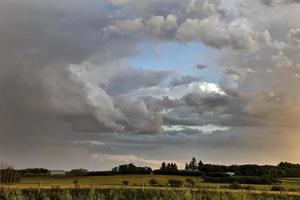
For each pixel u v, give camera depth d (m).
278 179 130.12
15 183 72.88
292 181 129.62
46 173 126.06
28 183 79.69
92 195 38.62
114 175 130.75
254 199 47.72
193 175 135.75
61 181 101.38
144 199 43.22
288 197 57.09
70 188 45.12
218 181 119.94
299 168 151.50
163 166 140.12
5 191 40.16
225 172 140.62
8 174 74.94
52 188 45.91
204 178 125.75
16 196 38.75
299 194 63.34
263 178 124.25
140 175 130.75
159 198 42.72
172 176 130.88
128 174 134.25
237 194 46.69
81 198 38.81
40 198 40.91
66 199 38.62
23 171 121.31
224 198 44.00
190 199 41.62
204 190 47.34
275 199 53.34
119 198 42.12
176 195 42.53
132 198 42.81
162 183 94.50
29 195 41.09
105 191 44.31
